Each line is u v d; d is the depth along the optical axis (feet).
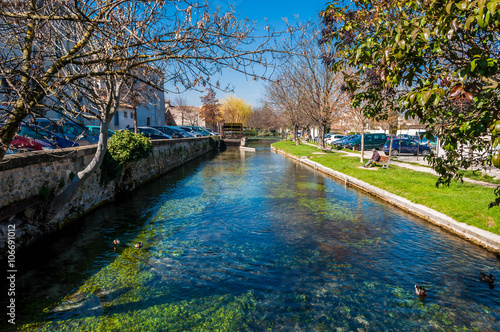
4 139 10.39
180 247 23.73
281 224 29.32
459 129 11.53
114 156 37.04
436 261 21.26
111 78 17.79
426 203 32.86
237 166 74.49
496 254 22.26
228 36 10.48
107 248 23.47
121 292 17.31
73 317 15.10
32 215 23.81
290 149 109.50
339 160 69.72
